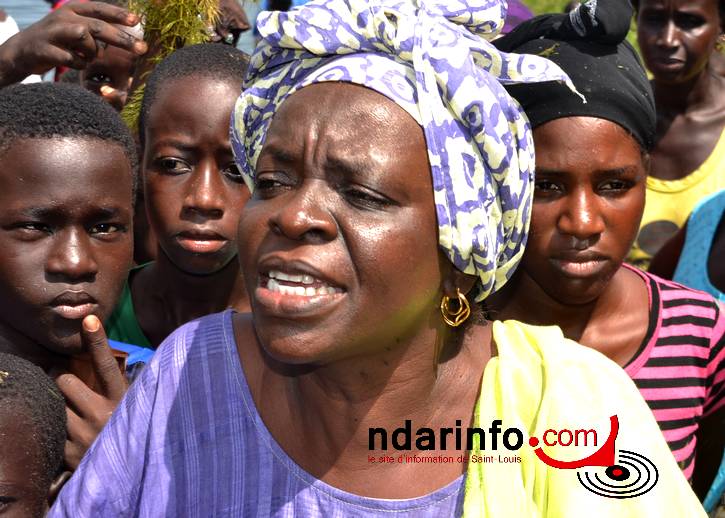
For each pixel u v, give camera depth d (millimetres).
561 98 2447
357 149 1520
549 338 1707
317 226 1517
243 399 1763
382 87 1542
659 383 2744
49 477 2199
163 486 1756
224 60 2930
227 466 1736
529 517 1569
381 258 1524
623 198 2520
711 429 2869
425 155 1552
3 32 4867
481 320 1807
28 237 2326
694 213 3430
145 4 3268
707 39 4430
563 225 2465
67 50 3166
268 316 1559
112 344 2764
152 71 3045
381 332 1568
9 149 2312
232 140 1864
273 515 1687
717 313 2818
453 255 1602
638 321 2781
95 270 2373
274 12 1662
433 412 1687
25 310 2355
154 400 1812
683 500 1550
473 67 1575
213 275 3064
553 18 2609
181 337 1858
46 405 2180
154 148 2881
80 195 2328
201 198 2814
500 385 1649
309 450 1694
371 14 1571
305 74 1683
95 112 2420
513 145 1642
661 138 4629
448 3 1653
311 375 1661
